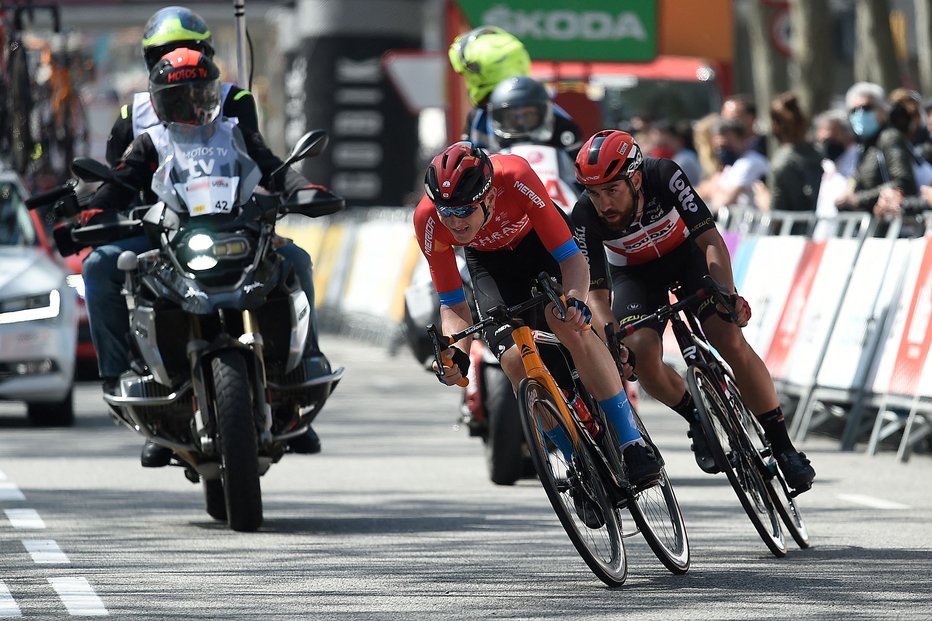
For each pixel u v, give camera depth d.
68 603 22.14
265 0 157.00
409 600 22.25
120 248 29.25
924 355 38.84
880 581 23.36
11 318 44.91
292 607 21.81
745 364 25.67
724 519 29.83
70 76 57.66
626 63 80.31
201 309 27.36
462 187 21.77
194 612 21.52
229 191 28.41
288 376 28.73
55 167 57.66
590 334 23.61
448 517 30.20
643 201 25.36
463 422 35.72
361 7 125.44
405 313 37.72
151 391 28.17
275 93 159.62
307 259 29.17
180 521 29.81
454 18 78.19
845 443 41.56
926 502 32.09
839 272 43.69
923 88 72.12
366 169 126.88
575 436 23.33
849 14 93.94
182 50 28.94
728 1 81.69
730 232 52.28
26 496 33.03
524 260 24.22
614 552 23.44
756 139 56.47
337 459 39.62
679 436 44.22
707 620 20.72
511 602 22.08
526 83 34.81
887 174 43.34
